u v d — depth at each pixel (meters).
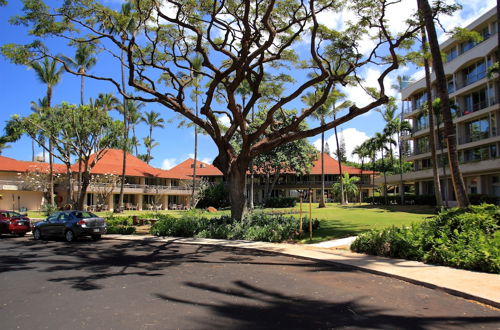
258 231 16.83
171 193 54.22
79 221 17.69
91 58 33.00
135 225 25.62
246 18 14.94
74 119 28.12
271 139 18.50
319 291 7.64
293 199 51.09
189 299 7.02
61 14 16.02
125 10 18.12
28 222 21.81
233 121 20.44
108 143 29.88
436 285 7.73
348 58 17.89
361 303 6.72
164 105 18.80
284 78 21.67
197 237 18.05
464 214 12.43
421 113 37.62
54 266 10.80
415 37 16.72
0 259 12.23
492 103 35.12
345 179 58.12
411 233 11.70
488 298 6.62
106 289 7.88
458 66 38.94
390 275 9.05
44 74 34.03
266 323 5.61
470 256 9.18
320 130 17.34
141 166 56.97
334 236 16.48
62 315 6.05
